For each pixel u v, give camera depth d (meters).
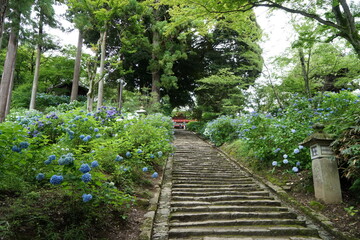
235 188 5.77
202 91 18.75
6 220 2.50
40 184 3.34
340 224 3.83
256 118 7.00
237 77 13.06
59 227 2.75
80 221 2.96
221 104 16.41
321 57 9.02
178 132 18.02
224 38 17.05
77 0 10.27
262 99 13.27
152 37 18.02
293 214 4.34
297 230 3.78
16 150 2.79
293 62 9.55
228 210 4.57
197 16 4.75
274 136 6.22
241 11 4.71
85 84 26.19
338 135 4.65
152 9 16.19
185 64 18.45
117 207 3.74
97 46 10.65
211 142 12.79
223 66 17.11
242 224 4.05
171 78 15.57
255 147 6.95
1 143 2.77
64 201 3.10
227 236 3.67
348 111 4.98
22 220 2.62
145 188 5.21
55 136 5.22
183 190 5.55
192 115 20.48
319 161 4.66
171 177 6.46
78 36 18.22
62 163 2.61
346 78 9.26
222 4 4.35
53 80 23.88
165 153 8.15
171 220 4.11
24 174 3.24
